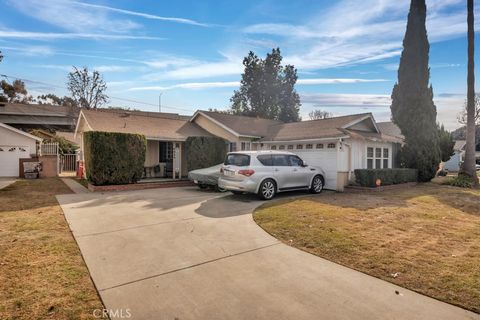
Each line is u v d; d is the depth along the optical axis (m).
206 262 4.33
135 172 13.02
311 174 11.34
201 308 3.06
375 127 15.89
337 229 6.05
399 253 4.70
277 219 6.87
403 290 3.48
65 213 7.52
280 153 10.73
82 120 17.11
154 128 16.52
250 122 19.06
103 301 3.19
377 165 15.02
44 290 3.39
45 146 20.39
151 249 4.88
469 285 3.57
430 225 6.46
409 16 16.08
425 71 15.82
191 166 14.76
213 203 9.09
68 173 21.17
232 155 10.39
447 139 20.59
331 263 4.32
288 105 36.59
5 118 38.06
